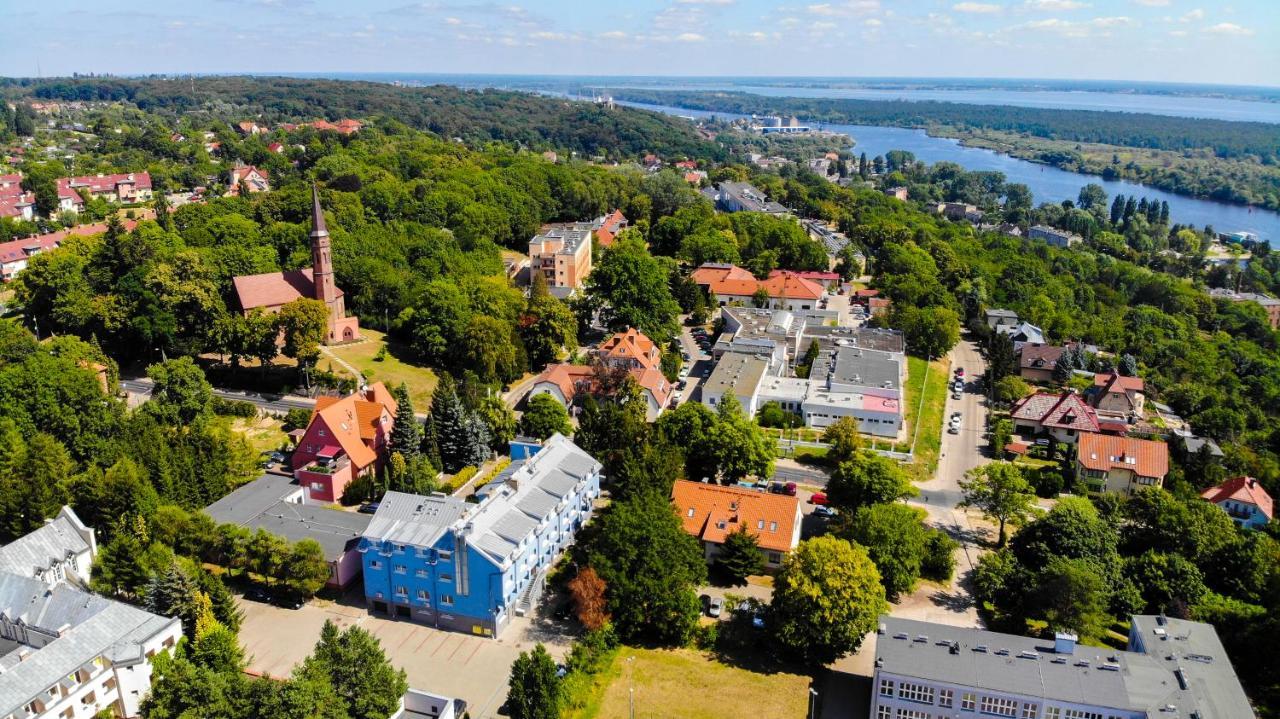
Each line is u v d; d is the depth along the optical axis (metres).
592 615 97.69
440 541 98.88
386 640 99.25
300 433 146.62
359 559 110.06
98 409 135.12
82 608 91.06
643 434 135.50
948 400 188.50
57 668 82.31
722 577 113.81
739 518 115.56
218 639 87.44
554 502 112.25
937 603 110.00
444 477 137.12
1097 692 82.00
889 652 86.69
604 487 135.38
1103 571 105.56
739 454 134.88
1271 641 95.00
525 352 185.50
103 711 85.44
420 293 192.38
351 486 126.12
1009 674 84.00
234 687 77.56
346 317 193.38
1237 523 133.75
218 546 107.31
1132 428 169.75
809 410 166.12
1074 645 87.44
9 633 92.88
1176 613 101.56
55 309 170.62
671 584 99.25
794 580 95.62
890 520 112.06
